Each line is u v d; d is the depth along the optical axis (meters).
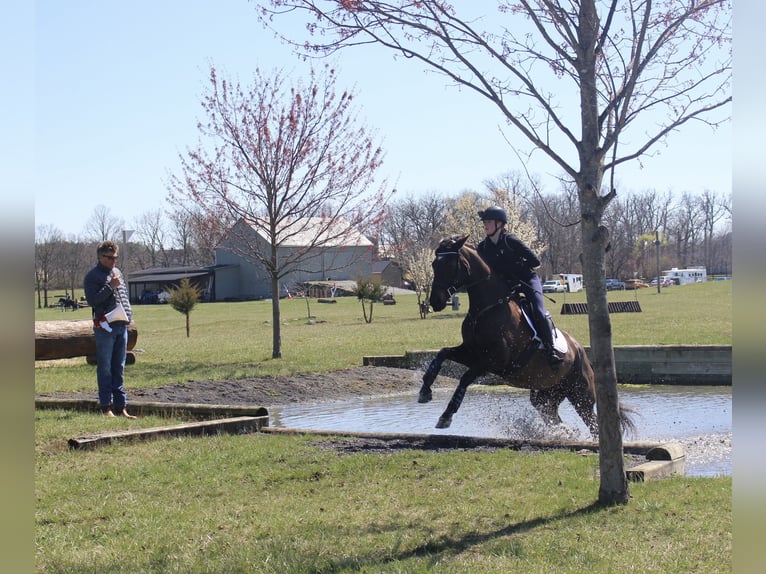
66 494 6.82
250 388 16.11
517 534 5.48
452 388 17.30
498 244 9.09
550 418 10.46
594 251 6.20
